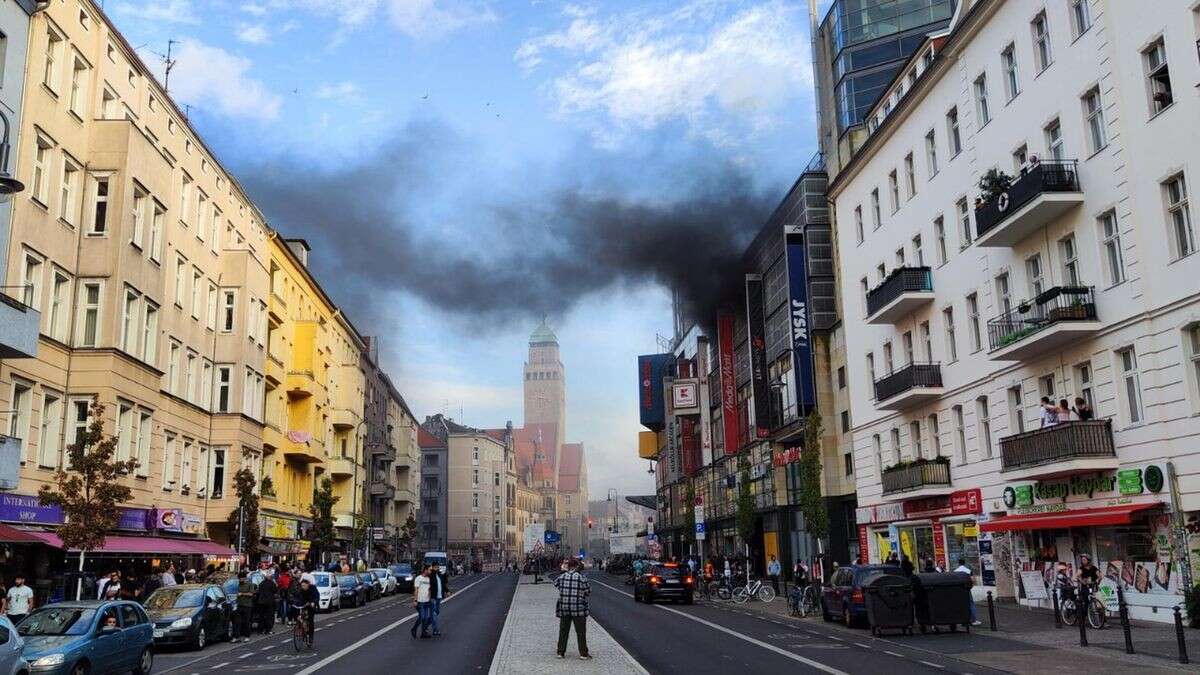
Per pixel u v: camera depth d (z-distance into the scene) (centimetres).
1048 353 2600
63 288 2811
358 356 7012
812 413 3731
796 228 4741
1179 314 2088
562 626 1794
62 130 2761
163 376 3347
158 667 1819
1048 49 2608
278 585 3028
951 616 2158
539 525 9469
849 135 4319
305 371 5178
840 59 5200
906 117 3556
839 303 4472
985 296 2953
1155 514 2159
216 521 3884
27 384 2567
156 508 3166
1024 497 2700
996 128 2875
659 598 3991
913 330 3497
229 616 2370
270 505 4650
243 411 4141
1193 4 2044
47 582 2531
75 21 2838
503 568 13738
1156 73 2183
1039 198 2430
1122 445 2273
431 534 13325
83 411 2809
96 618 1532
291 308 5262
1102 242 2362
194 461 3759
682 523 8375
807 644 2052
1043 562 2662
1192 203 2042
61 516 2616
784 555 5128
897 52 4994
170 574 2748
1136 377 2242
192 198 3762
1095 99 2416
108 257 2903
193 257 3769
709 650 1948
